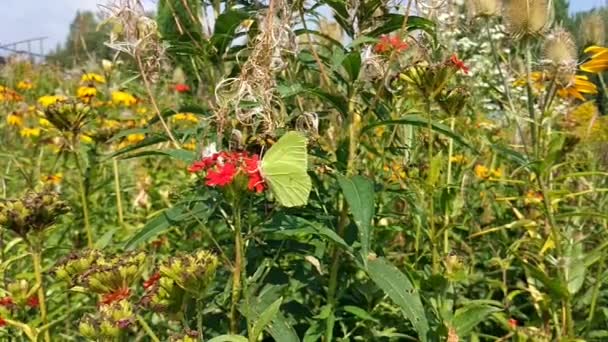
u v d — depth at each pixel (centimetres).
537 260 49
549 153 43
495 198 54
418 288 43
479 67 77
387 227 48
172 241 62
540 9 46
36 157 95
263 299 42
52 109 50
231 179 35
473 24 53
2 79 162
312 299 50
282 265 48
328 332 42
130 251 38
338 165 44
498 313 45
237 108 41
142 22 49
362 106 48
